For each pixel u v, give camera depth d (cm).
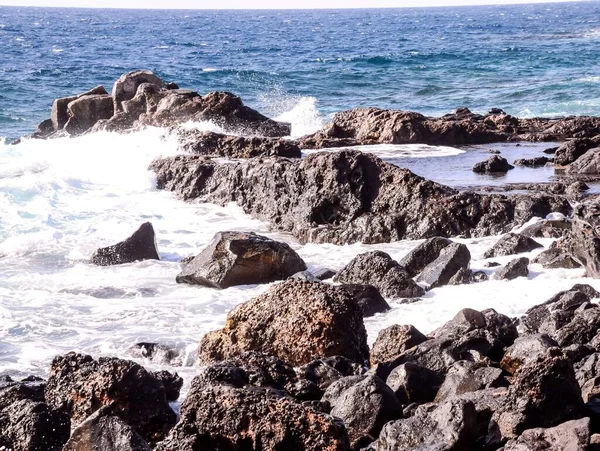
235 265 1352
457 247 1319
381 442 688
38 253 1592
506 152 2669
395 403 766
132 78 3231
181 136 2627
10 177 2347
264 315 996
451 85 5291
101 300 1301
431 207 1675
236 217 1930
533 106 4178
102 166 2333
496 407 705
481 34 13050
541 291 1205
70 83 5688
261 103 4741
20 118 4225
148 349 1052
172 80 5884
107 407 744
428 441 664
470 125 2958
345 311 976
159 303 1280
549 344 847
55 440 785
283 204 1834
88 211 1953
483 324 975
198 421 715
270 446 684
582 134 2956
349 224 1708
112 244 1622
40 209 1945
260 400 698
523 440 633
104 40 12056
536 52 7781
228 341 1001
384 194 1722
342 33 14775
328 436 673
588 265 1266
